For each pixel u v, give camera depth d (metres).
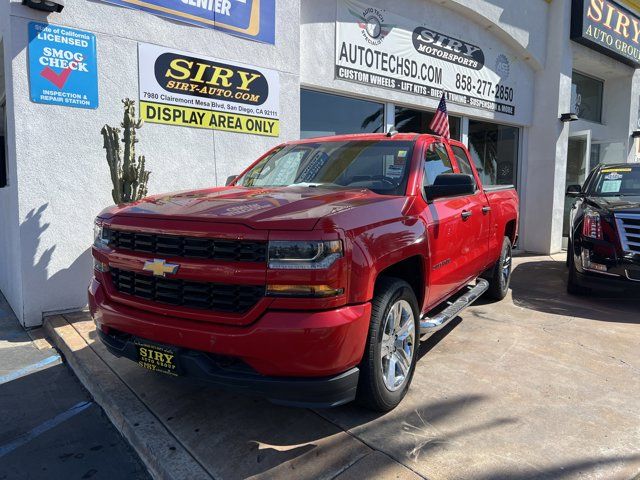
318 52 7.31
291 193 3.32
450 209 4.05
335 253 2.51
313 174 4.02
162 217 2.80
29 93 4.74
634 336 4.77
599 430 2.97
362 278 2.64
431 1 8.85
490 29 10.09
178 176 5.85
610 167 7.75
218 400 3.31
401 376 3.23
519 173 11.58
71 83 4.96
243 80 6.29
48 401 3.52
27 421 3.25
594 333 4.84
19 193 4.76
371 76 8.02
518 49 10.67
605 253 5.73
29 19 4.68
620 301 6.20
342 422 3.03
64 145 4.98
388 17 8.20
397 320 3.15
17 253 5.00
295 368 2.45
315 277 2.46
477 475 2.50
